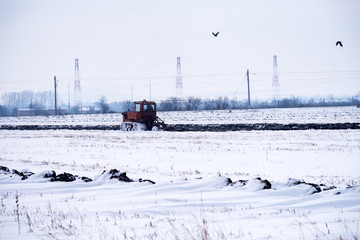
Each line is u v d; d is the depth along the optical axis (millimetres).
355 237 11695
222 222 15281
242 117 135875
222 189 23031
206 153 46750
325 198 18953
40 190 23797
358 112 149375
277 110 193500
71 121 149250
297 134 67688
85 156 46781
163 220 16062
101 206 19203
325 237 12258
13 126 117250
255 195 20625
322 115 134500
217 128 88812
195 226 14711
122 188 23859
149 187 23625
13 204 20141
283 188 22500
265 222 14930
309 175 30219
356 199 18172
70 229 15172
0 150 55594
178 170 34438
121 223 15656
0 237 14508
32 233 14883
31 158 46156
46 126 113375
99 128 100375
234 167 35844
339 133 66938
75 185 25109
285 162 38000
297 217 15555
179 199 20312
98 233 14438
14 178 28047
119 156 46031
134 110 90188
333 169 33156
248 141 59188
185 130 87250
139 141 63250
